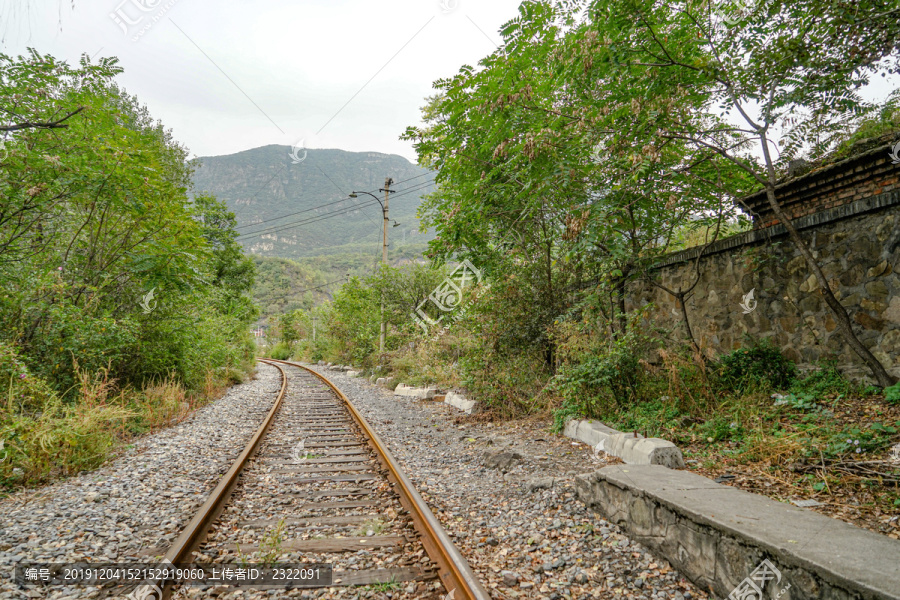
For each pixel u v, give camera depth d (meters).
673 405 6.71
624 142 6.68
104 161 8.36
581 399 7.55
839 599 2.28
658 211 7.90
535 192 7.62
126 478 5.57
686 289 8.81
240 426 9.14
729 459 5.05
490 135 7.64
